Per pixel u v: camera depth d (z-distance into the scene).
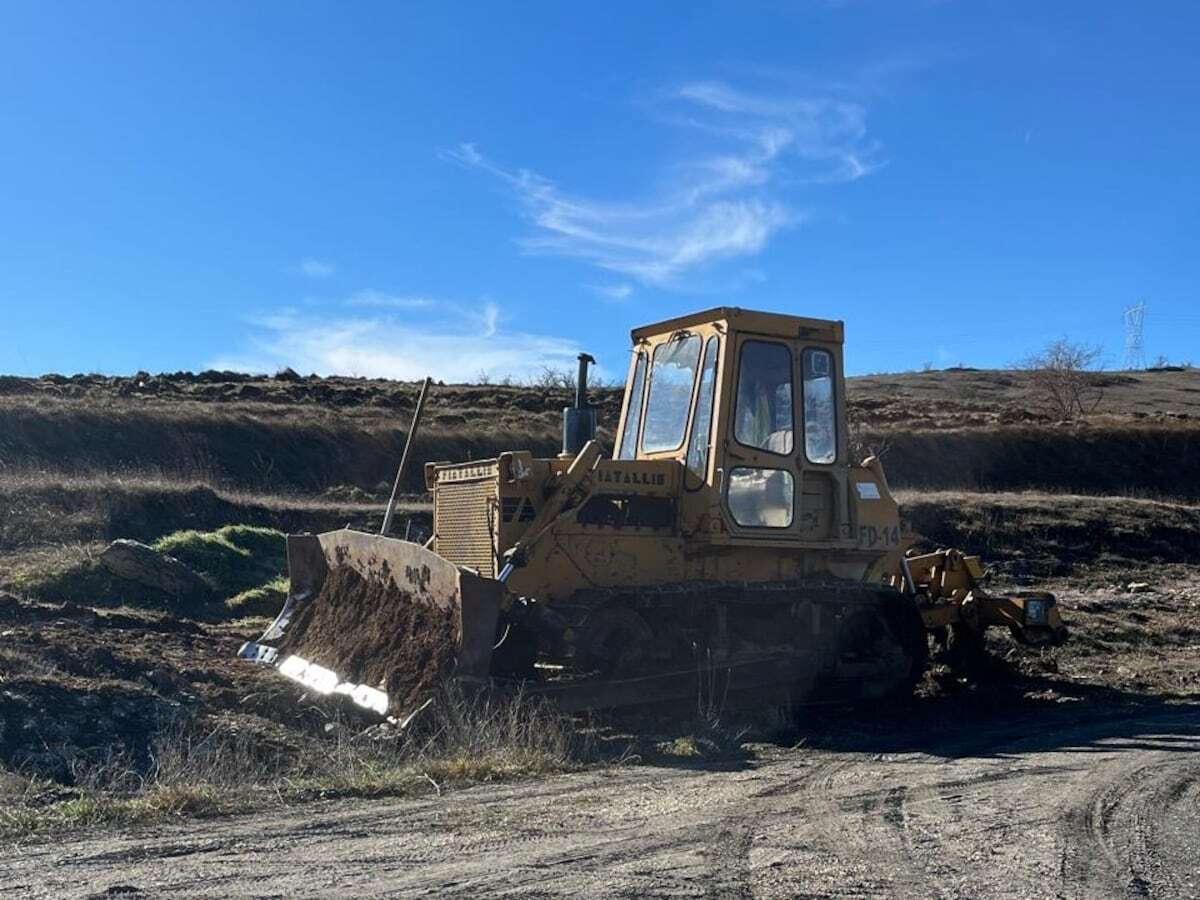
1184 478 40.09
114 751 8.94
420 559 10.60
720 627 11.14
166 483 22.77
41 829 7.04
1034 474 39.41
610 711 10.57
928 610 13.40
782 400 11.52
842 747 9.97
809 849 6.52
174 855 6.41
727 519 11.02
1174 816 7.35
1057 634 13.34
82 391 37.94
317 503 25.05
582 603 10.53
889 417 45.69
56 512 20.47
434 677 9.81
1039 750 9.74
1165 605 19.70
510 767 8.78
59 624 12.36
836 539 11.64
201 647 12.60
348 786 8.18
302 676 11.23
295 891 5.69
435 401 41.91
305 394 41.03
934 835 6.84
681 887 5.77
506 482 10.95
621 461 11.08
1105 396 59.19
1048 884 5.86
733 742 9.98
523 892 5.68
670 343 11.98
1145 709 12.09
